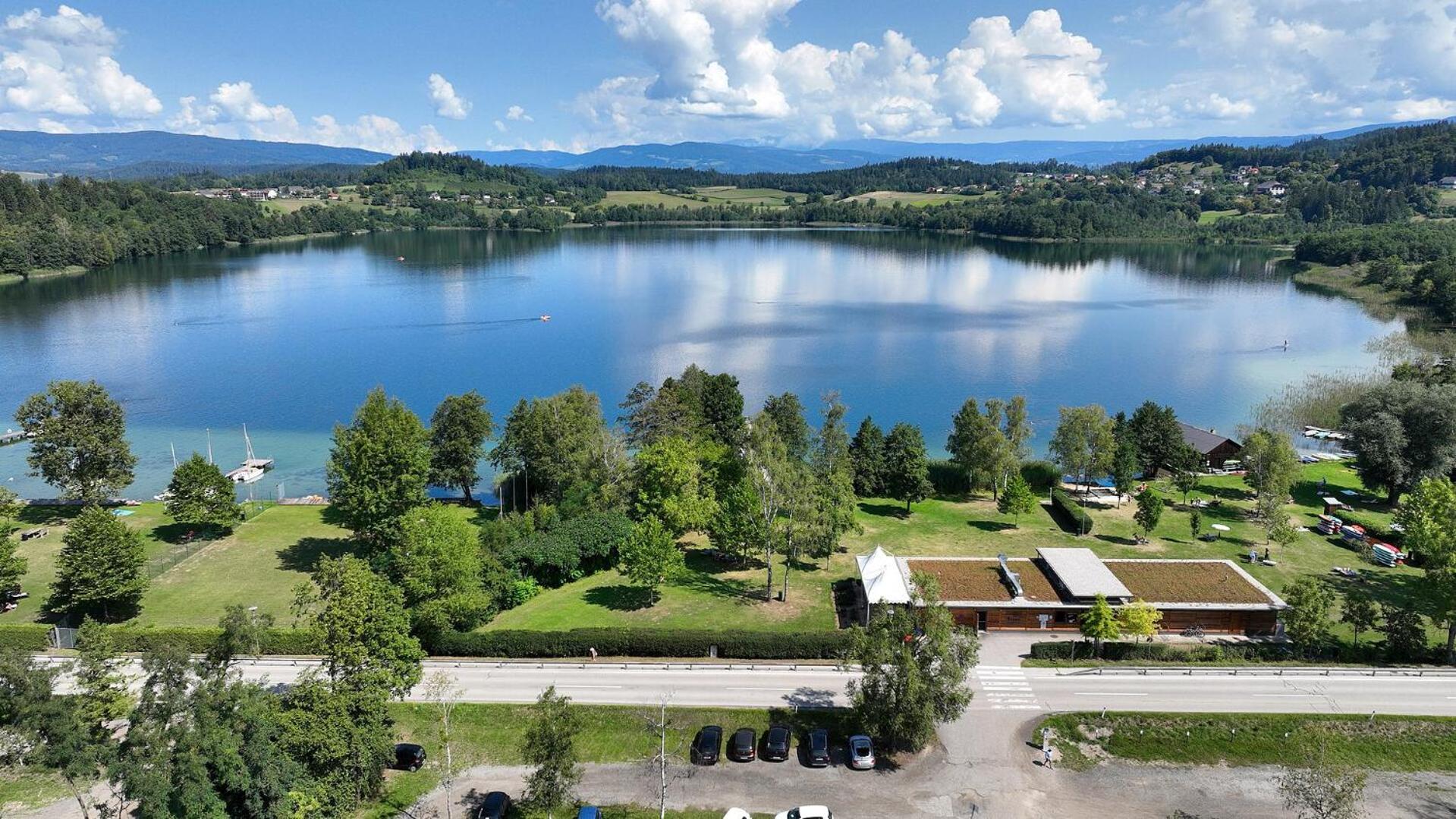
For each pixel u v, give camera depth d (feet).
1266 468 347.15
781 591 287.48
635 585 296.30
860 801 180.14
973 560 289.12
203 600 286.05
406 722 209.67
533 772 191.11
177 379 637.30
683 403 417.49
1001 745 197.88
